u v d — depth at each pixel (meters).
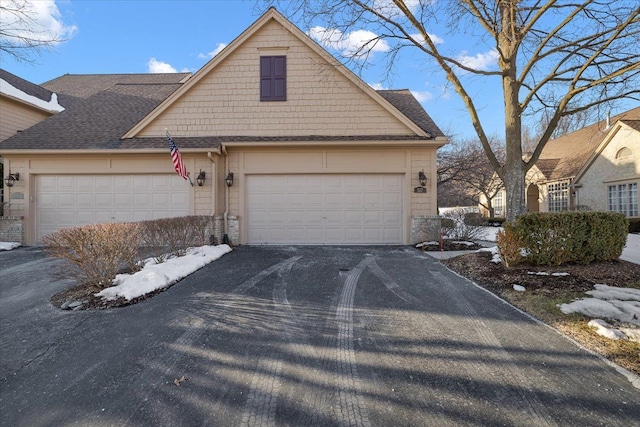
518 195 7.29
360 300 4.78
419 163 10.48
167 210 10.28
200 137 10.80
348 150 10.44
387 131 10.74
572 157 21.31
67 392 2.62
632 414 2.28
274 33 10.85
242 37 10.74
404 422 2.24
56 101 15.88
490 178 23.34
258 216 10.55
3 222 10.16
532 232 6.05
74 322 4.03
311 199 10.53
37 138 10.65
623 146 16.30
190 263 6.79
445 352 3.19
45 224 10.36
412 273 6.40
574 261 6.08
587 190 18.56
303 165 10.43
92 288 5.18
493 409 2.36
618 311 3.96
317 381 2.72
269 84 10.86
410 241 10.38
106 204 10.36
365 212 10.54
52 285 5.67
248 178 10.55
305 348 3.31
